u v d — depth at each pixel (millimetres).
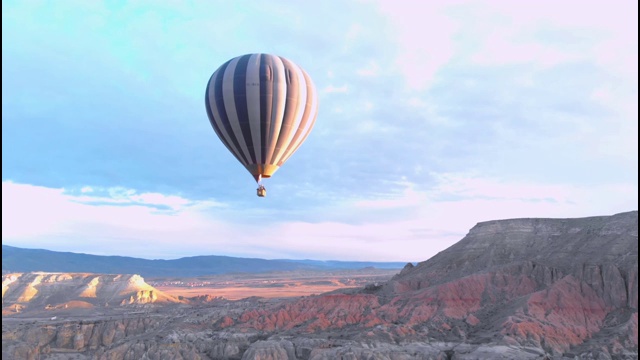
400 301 112125
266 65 72312
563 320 95938
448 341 93625
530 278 110938
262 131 72000
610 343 86000
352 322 107125
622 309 97625
